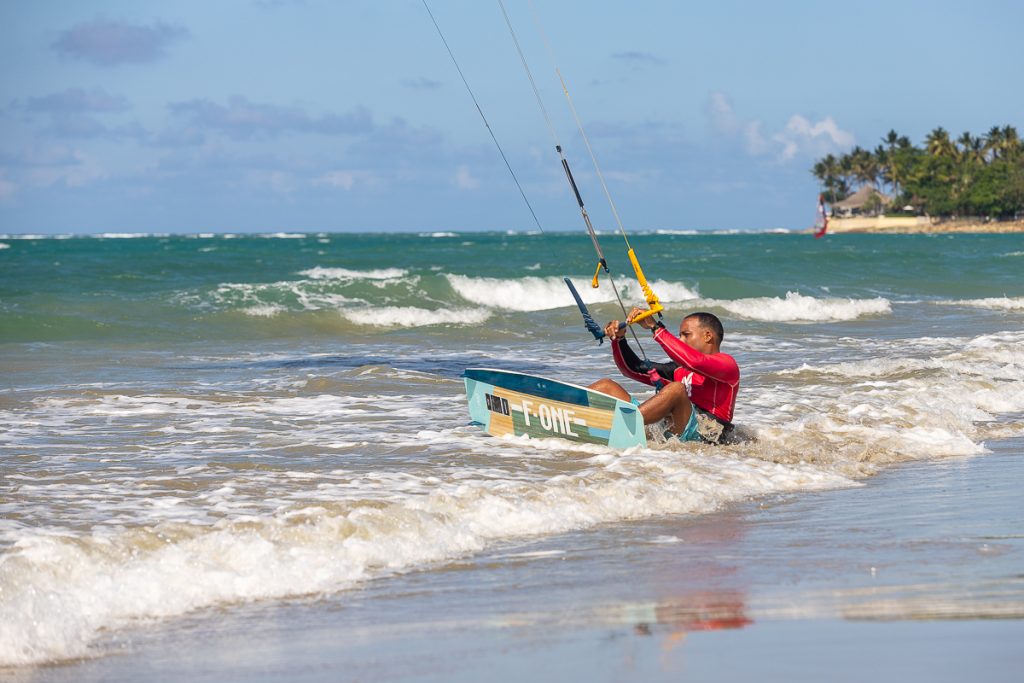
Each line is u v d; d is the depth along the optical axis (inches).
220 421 1188.5
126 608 525.7
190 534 633.0
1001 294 3759.8
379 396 1403.8
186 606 534.9
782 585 551.8
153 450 993.5
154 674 437.7
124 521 690.8
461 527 685.3
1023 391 1432.1
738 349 2078.0
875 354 1969.7
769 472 899.4
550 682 409.4
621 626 483.8
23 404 1304.1
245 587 559.5
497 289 3432.6
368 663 442.6
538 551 647.1
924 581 553.9
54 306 2770.7
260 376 1640.0
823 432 1112.8
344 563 600.7
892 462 986.1
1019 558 606.2
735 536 683.4
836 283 4025.6
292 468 893.8
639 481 829.8
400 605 534.3
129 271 4360.2
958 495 821.9
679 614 500.1
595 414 1001.5
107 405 1302.9
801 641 448.8
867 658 422.3
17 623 480.7
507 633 479.8
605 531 703.7
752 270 4527.6
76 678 434.3
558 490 784.3
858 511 763.4
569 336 2412.6
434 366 1782.7
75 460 937.5
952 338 2231.8
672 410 1008.2
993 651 428.5
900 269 4638.3
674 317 2891.2
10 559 558.9
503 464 923.4
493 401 1080.2
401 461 935.0
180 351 2059.5
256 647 470.6
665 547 653.3
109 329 2427.4
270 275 4291.3
